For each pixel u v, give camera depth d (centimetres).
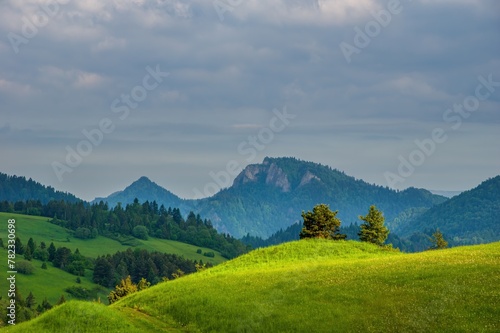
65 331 5050
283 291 5928
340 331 4706
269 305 5525
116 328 5191
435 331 4403
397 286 5509
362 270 6469
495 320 4438
